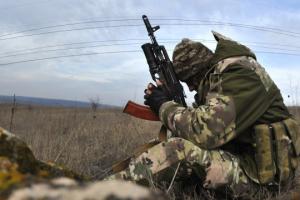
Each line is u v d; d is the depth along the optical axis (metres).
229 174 3.62
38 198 1.39
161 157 3.66
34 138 6.46
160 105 3.95
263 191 3.72
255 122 3.70
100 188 1.38
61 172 2.29
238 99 3.62
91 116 10.88
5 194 1.45
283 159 3.67
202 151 3.65
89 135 7.55
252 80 3.69
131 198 1.33
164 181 3.71
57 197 1.37
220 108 3.60
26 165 2.10
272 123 3.70
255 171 3.70
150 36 4.26
